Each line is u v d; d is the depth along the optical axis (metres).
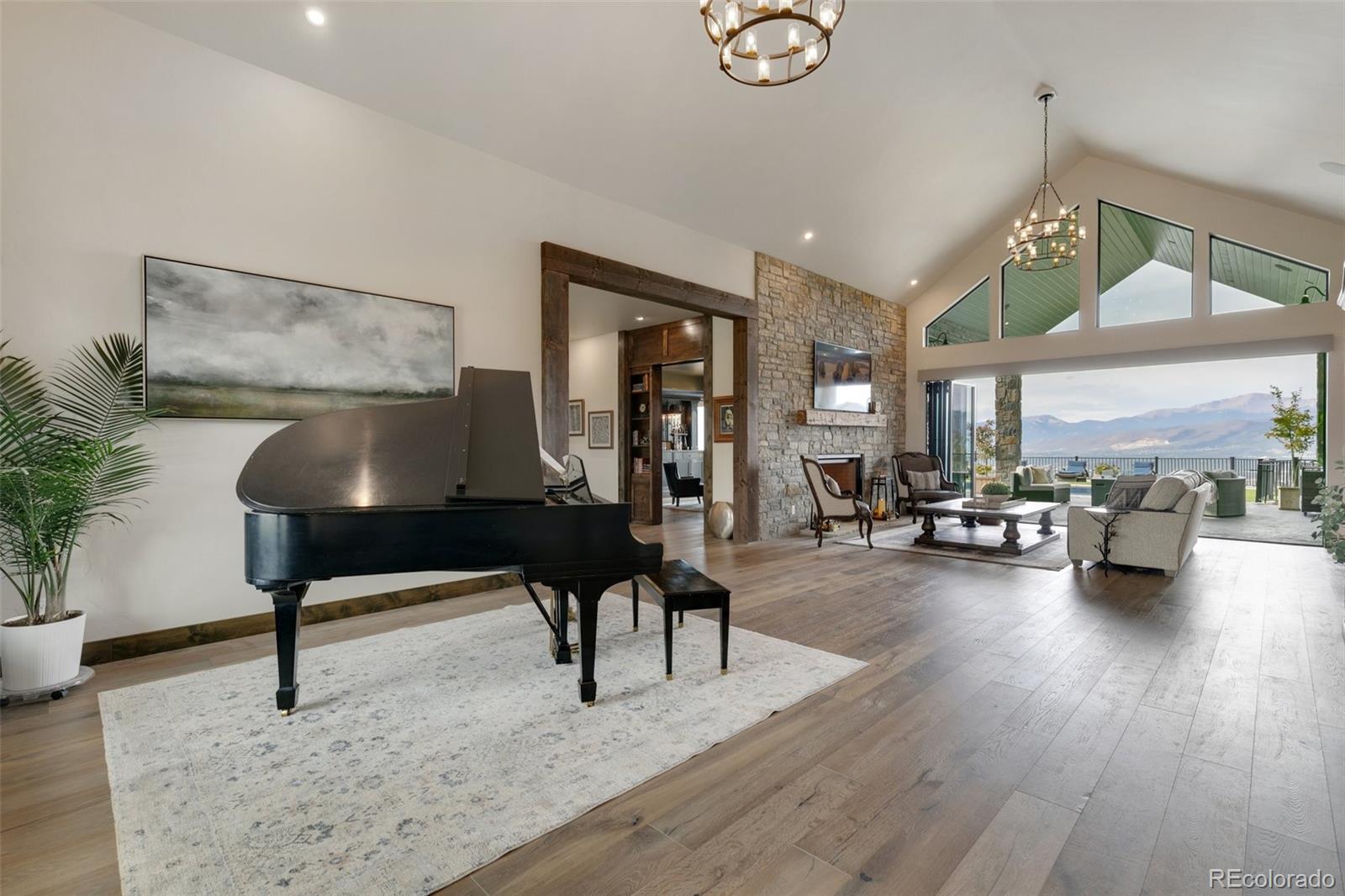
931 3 4.36
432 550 2.21
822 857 1.54
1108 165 7.38
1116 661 2.94
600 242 5.14
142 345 3.08
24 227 2.80
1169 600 4.06
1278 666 2.86
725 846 1.59
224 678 2.77
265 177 3.48
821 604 4.03
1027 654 3.04
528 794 1.84
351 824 1.69
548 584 2.39
